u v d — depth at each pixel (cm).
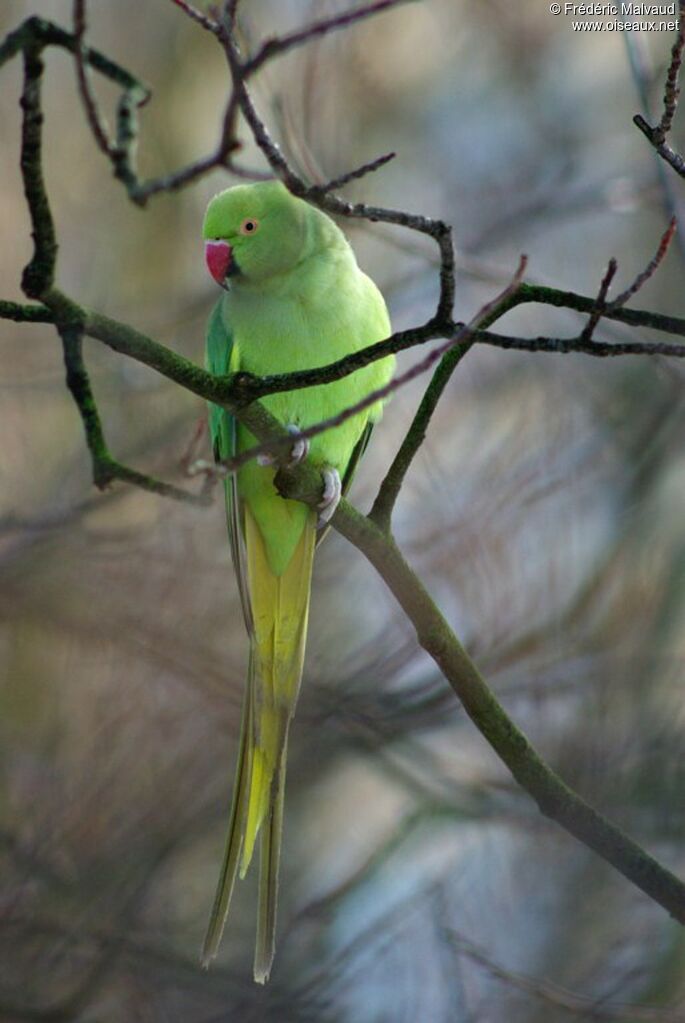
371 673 1274
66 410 1434
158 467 1291
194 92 1716
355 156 1546
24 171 459
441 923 1116
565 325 1491
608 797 1206
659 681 1255
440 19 1677
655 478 1388
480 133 1703
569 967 1180
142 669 1313
